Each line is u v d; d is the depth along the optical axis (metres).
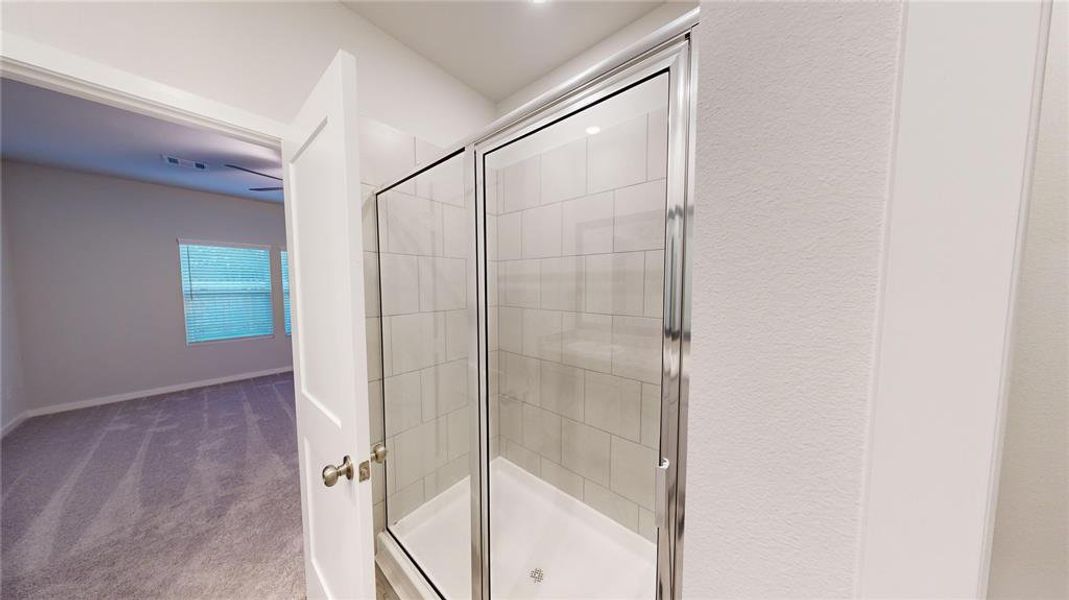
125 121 2.37
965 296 0.27
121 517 1.91
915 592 0.30
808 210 0.33
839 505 0.33
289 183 1.17
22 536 1.77
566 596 1.39
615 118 1.10
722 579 0.41
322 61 1.43
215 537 1.76
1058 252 0.43
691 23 0.66
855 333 0.31
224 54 1.19
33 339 3.41
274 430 3.03
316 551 1.18
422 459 1.75
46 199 3.47
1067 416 0.44
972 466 0.27
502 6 1.52
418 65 1.78
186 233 4.25
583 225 1.62
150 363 4.05
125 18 1.02
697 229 0.41
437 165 1.51
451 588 1.42
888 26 0.29
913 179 0.28
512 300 1.93
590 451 1.68
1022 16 0.25
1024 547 0.47
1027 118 0.25
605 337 1.59
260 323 4.90
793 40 0.34
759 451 0.37
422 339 1.72
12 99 2.06
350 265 0.79
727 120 0.38
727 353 0.39
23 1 0.89
